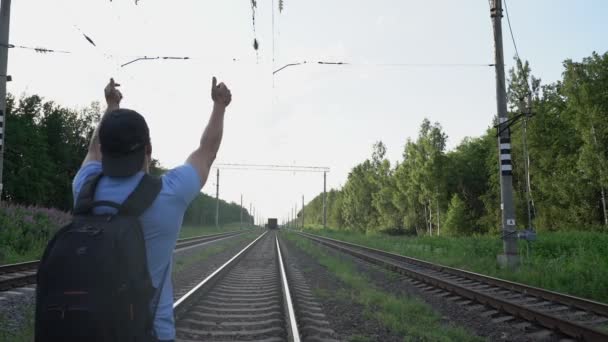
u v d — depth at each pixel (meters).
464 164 69.19
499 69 18.27
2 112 16.03
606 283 12.38
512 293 12.02
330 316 9.01
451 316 9.69
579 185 41.31
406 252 27.86
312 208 179.00
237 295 11.36
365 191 89.12
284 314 8.72
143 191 1.85
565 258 17.72
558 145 46.44
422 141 60.16
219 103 2.26
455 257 22.28
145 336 1.79
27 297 9.79
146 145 1.99
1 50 15.87
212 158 2.17
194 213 104.69
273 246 37.81
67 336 1.60
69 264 1.64
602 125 38.81
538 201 47.75
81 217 1.83
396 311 9.57
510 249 17.33
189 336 7.03
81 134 60.56
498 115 18.20
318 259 23.66
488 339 7.76
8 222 19.23
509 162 17.88
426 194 59.75
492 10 18.64
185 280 13.81
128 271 1.68
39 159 50.56
